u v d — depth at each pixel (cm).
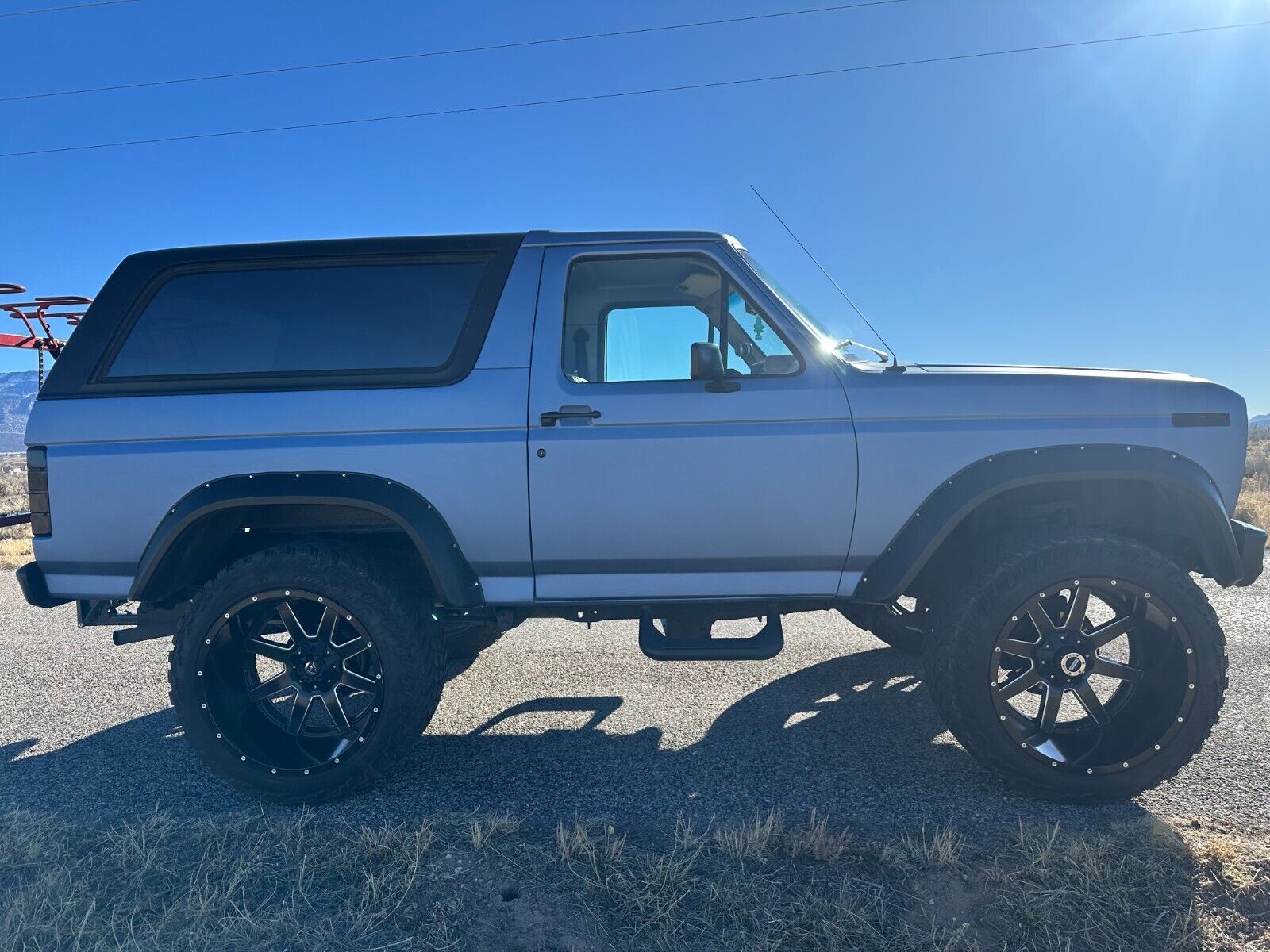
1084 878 248
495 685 453
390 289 337
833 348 340
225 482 313
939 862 260
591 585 328
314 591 308
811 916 235
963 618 301
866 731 376
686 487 316
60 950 226
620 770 338
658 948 222
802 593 325
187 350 335
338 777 310
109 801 321
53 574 330
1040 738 305
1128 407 316
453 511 318
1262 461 2159
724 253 335
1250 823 283
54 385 329
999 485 306
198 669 310
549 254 339
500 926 233
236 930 232
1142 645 314
